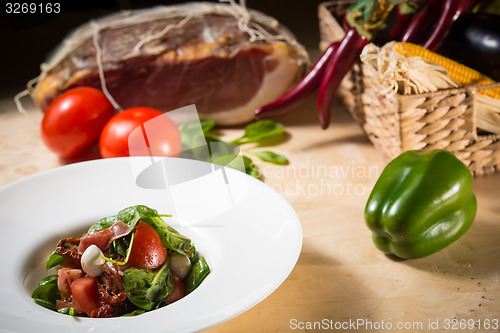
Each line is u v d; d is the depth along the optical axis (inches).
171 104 30.9
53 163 29.0
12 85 35.3
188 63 29.8
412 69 25.0
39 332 18.0
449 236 22.2
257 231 20.9
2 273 20.4
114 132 27.0
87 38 31.0
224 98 30.8
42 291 20.2
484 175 26.5
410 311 20.6
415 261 22.5
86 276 20.0
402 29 29.7
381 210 22.0
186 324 17.9
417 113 25.0
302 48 31.4
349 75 30.3
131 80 30.2
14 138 30.9
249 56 29.9
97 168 23.8
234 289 18.9
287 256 19.3
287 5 43.7
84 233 22.3
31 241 21.7
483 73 26.9
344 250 23.2
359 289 21.5
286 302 21.1
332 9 33.7
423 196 21.7
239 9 32.2
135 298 19.4
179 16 31.8
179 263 20.4
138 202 22.9
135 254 19.9
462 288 21.4
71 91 28.8
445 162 22.3
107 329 18.1
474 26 27.0
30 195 22.9
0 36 39.9
